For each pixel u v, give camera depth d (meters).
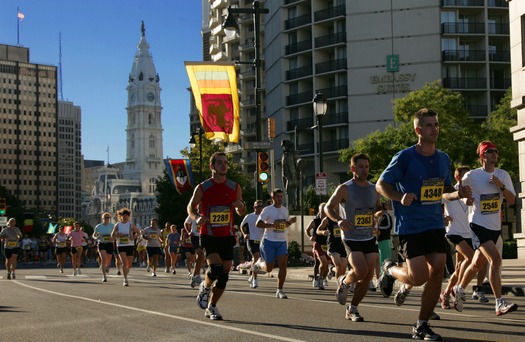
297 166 35.44
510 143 54.06
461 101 55.38
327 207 10.83
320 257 19.38
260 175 26.80
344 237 11.05
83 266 48.34
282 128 88.31
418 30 77.19
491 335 9.26
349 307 11.09
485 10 77.06
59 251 34.81
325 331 9.71
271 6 92.31
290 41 88.56
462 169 13.59
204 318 11.42
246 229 21.89
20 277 28.84
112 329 10.16
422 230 8.84
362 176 10.93
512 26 29.89
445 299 13.05
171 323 10.77
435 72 76.81
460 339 8.89
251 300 15.25
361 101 79.06
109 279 26.44
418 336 8.86
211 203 10.98
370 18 78.81
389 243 18.08
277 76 90.38
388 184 8.87
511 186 11.80
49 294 17.31
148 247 29.62
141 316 11.77
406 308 13.04
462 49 78.06
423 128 8.87
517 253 32.66
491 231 11.65
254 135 107.88
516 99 29.53
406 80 77.50
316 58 84.19
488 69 77.81
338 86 81.56
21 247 60.84
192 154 75.44
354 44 79.44
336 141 81.88
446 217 12.84
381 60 78.38
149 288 20.05
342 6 81.06
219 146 76.81
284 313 12.27
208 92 26.52
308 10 86.50
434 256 8.84
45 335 9.66
